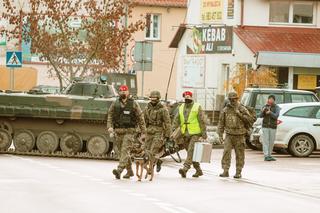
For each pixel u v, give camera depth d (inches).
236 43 3127.5
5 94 1924.2
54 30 3287.4
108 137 1925.4
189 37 3351.4
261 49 3019.2
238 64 3034.0
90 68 3191.4
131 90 2992.1
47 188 1264.8
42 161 1811.0
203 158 1517.0
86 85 2188.7
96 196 1182.3
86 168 1660.9
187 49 3368.6
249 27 3169.3
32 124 1956.2
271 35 3132.4
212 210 1067.3
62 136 1939.0
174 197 1203.2
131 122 1449.3
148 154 1449.3
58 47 2999.5
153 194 1233.4
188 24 3380.9
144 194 1227.9
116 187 1315.2
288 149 2113.7
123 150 1449.3
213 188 1354.6
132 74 3002.0
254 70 2849.4
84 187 1296.8
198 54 3267.7
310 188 1422.2
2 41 3159.5
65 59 3088.1
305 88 3063.5
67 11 3348.9
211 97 3213.6
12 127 1962.4
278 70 3068.4
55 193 1203.2
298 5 3186.5
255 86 2427.4
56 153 1937.7
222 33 3157.0
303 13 3193.9
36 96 1916.8
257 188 1389.0
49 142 1940.2
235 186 1405.0
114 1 3053.6
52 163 1765.5
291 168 1811.0
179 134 1533.0
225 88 3080.7
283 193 1328.7
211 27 3203.7
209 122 3006.9
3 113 1915.6
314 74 3058.6
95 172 1574.8
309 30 3181.6
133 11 4264.3
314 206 1157.1
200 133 1526.8
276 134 2110.0
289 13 3184.1
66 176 1470.2
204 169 1738.4
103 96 2119.8
